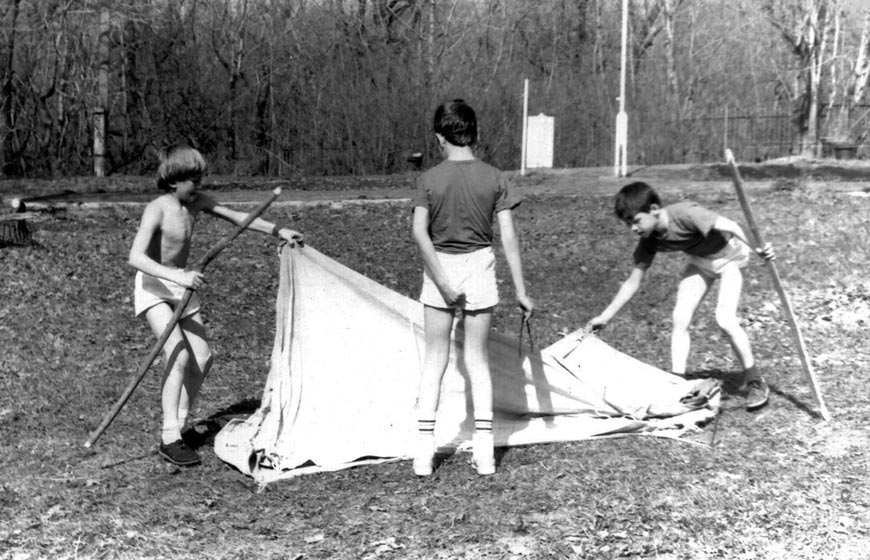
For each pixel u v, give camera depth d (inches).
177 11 1050.1
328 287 233.6
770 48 1357.0
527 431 232.5
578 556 172.1
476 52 1220.5
